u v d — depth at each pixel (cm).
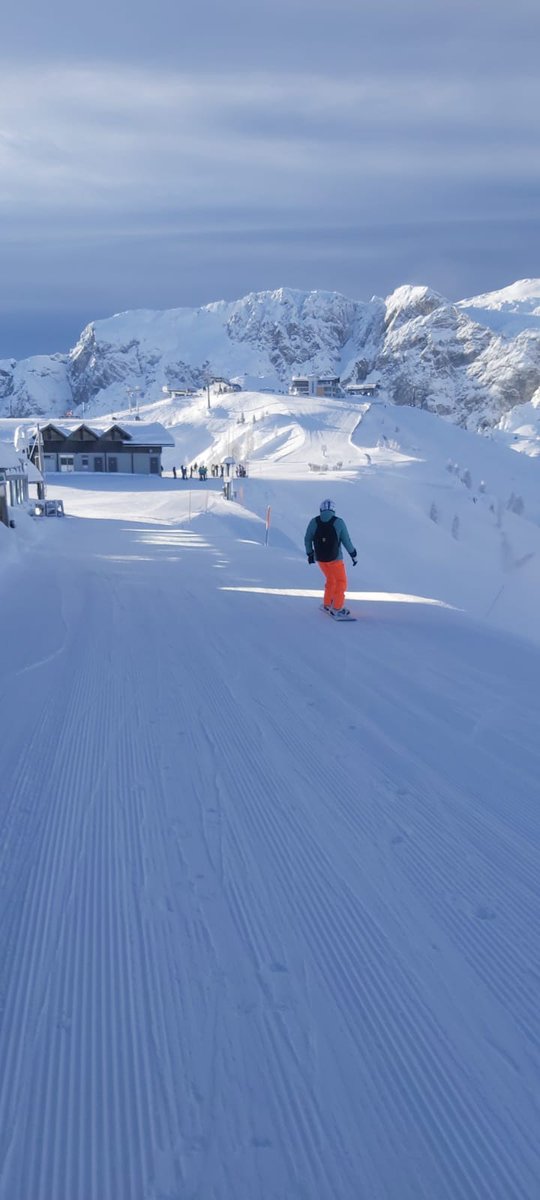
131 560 2217
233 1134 256
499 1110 263
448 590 5125
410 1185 237
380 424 17525
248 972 338
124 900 399
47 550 2541
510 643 1016
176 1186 238
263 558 2311
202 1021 308
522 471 15100
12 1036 301
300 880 417
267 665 901
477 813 498
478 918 380
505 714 699
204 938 364
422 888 408
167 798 527
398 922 377
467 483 11875
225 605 1353
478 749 612
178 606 1344
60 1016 312
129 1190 237
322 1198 233
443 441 16800
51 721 694
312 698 761
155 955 351
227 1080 278
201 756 605
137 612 1280
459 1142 252
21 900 400
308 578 1800
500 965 342
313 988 327
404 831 475
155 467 9888
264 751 614
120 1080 279
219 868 431
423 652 962
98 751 617
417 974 336
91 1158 248
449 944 359
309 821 489
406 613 1267
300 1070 282
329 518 1200
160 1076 281
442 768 574
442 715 700
